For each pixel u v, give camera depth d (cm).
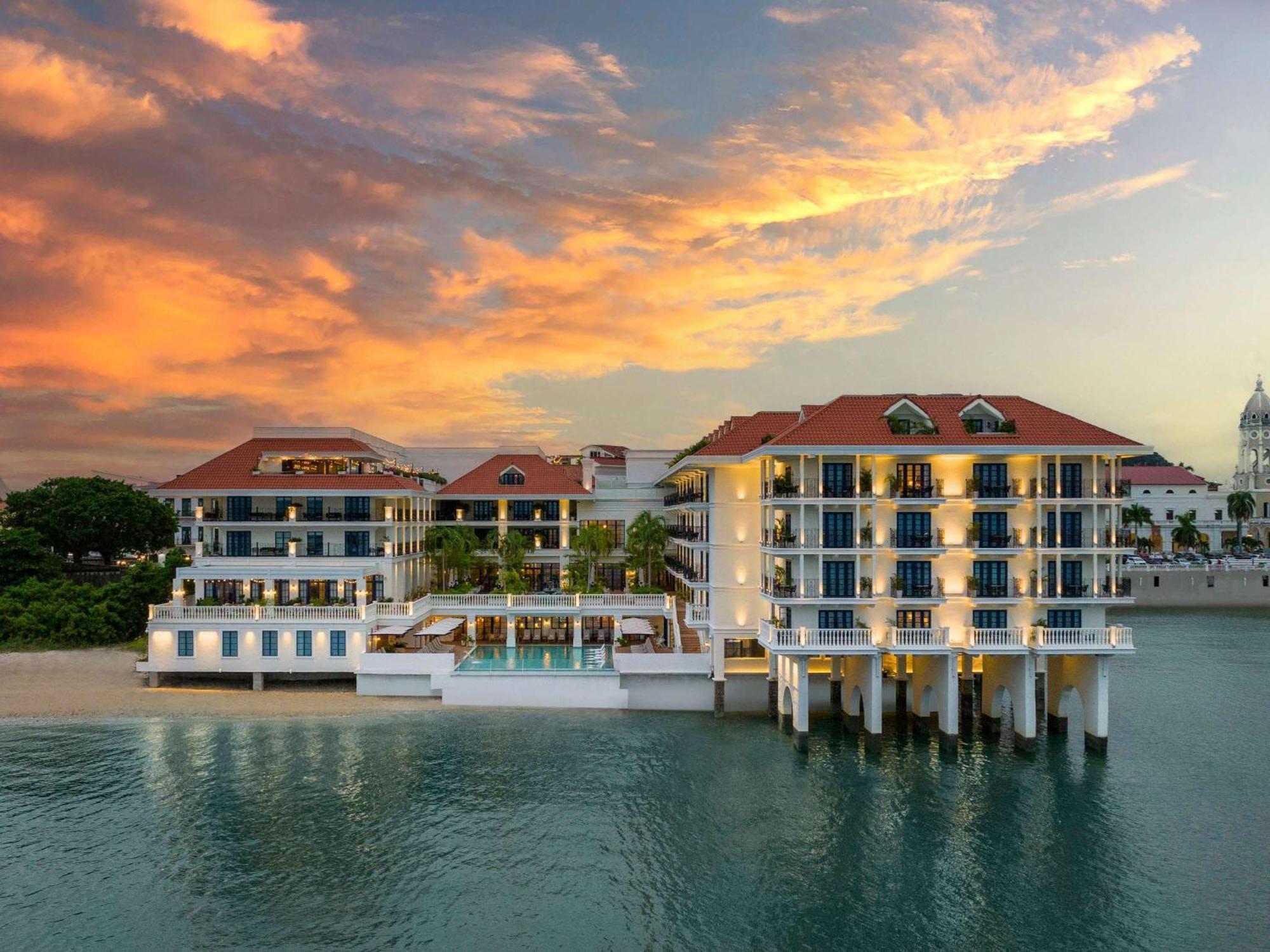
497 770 4222
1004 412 4900
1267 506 14700
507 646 6269
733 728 4975
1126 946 2766
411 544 6788
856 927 2864
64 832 3491
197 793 3891
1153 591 10575
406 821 3622
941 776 4228
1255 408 15262
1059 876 3212
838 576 4688
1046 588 4634
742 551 5362
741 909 2972
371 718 5009
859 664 4797
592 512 7850
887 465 4703
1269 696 5762
